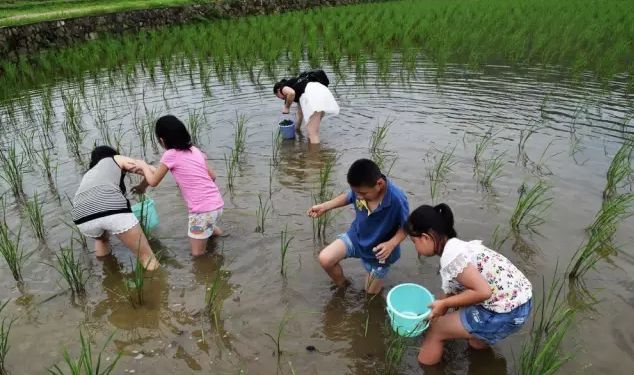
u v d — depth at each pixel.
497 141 7.02
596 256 4.42
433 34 13.98
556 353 3.36
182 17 18.94
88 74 11.98
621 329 3.57
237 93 9.79
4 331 3.73
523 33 13.52
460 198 5.51
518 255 4.48
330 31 14.83
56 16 15.89
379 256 3.58
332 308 3.96
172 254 4.72
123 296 4.16
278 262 4.56
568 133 7.25
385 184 3.56
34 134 7.87
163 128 4.45
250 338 3.64
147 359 3.45
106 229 4.33
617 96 8.88
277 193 5.84
